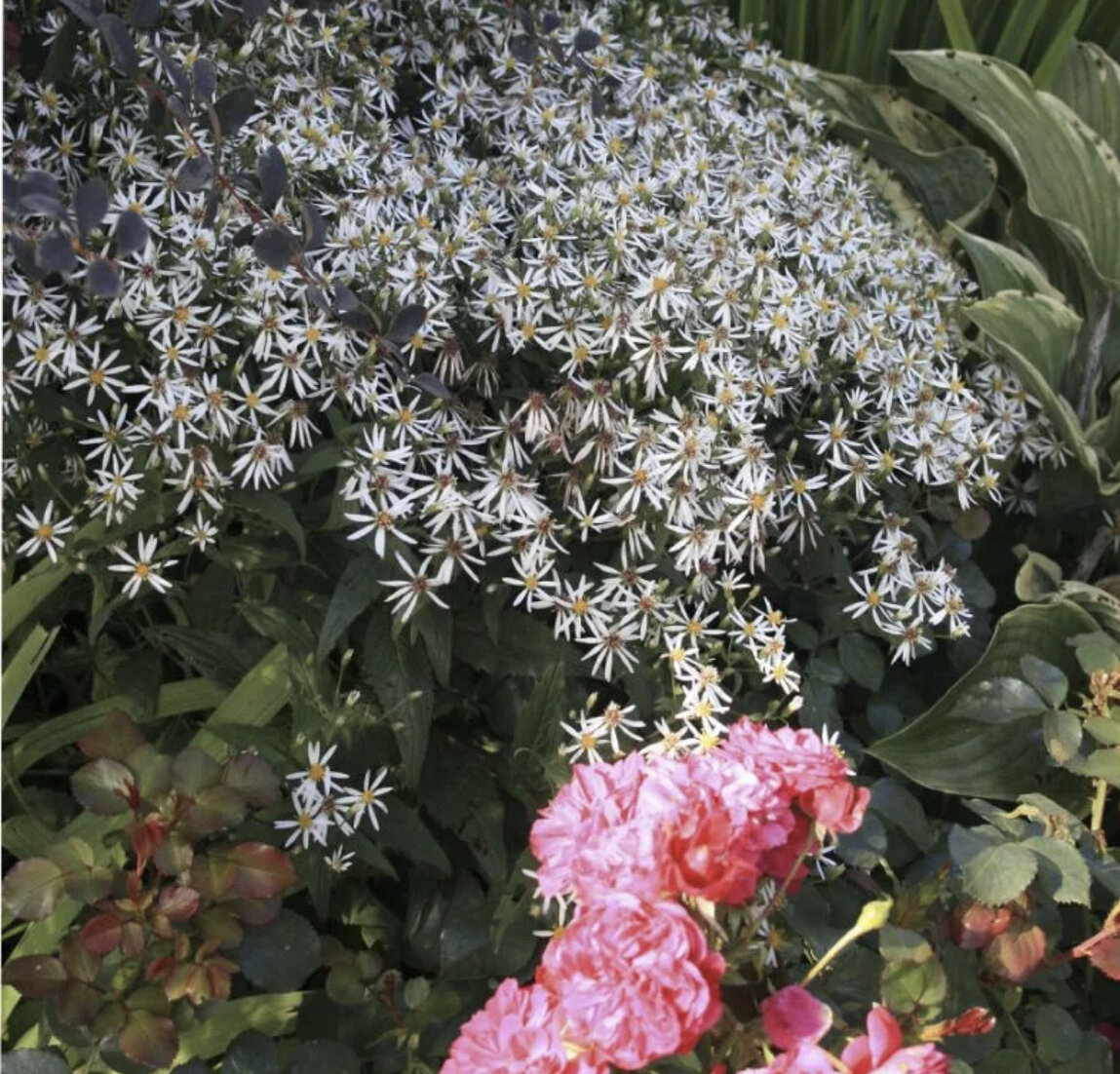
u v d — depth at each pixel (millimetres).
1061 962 748
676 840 598
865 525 927
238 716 752
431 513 791
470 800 784
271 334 791
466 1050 618
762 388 879
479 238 863
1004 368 1024
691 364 846
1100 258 1096
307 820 727
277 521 749
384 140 913
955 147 1158
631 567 812
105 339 773
